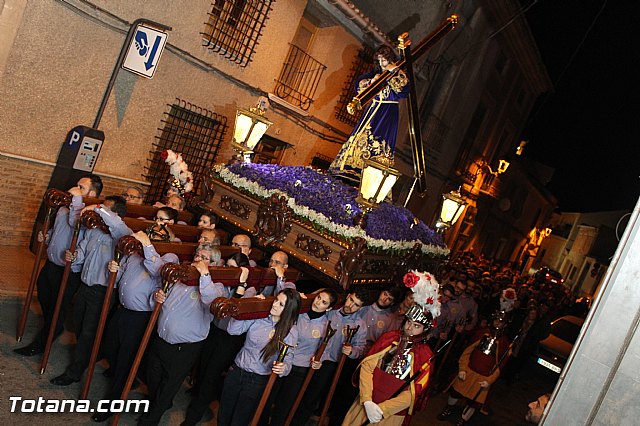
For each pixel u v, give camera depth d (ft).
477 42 69.87
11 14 24.03
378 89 27.22
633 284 8.49
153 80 32.32
